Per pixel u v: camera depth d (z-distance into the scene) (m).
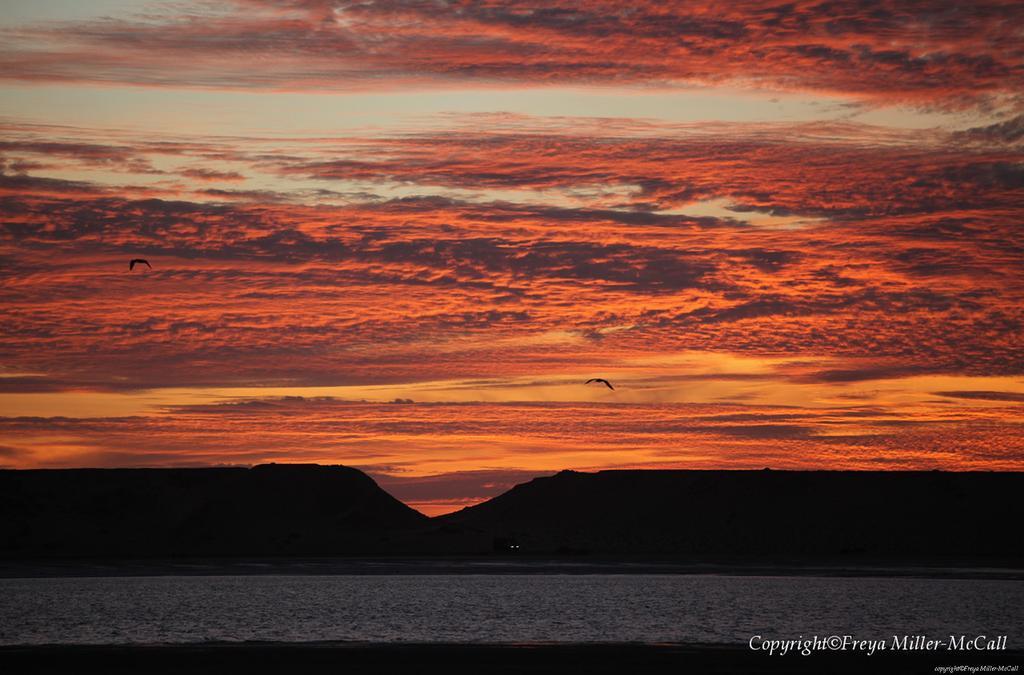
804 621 99.94
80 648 77.81
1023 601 124.25
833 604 119.31
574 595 132.00
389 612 108.56
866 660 72.69
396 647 78.19
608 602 121.00
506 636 87.50
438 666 68.75
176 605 116.88
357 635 88.25
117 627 94.38
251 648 77.75
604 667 68.56
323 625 95.94
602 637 86.75
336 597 128.25
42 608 113.12
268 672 66.56
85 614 106.31
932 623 98.75
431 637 86.88
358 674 65.69
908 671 68.81
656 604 118.56
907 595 133.62
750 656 74.00
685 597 129.25
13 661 71.06
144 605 116.69
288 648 77.62
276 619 101.25
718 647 79.25
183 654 74.12
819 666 70.00
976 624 98.06
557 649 77.06
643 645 80.31
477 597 128.50
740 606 116.25
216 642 83.25
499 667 68.44
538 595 132.00
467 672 66.44
